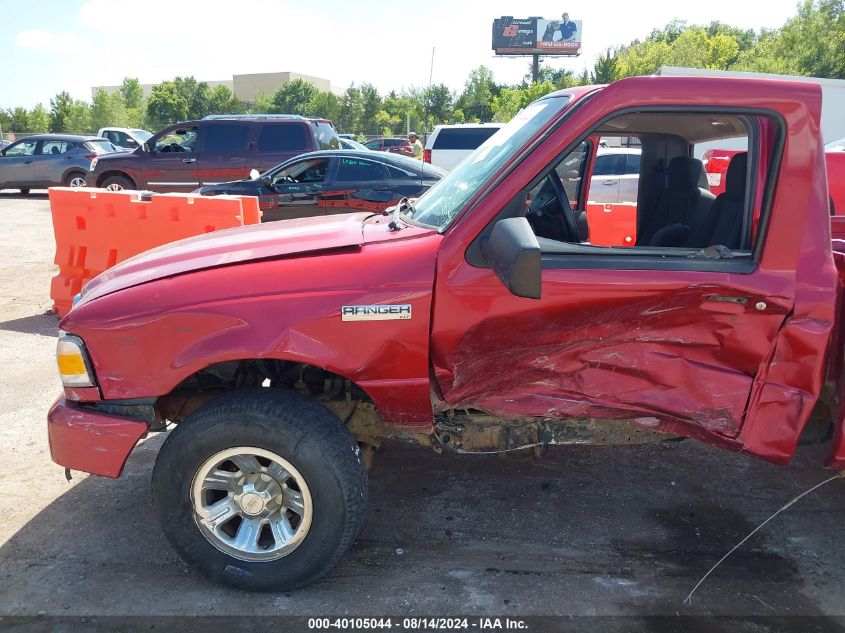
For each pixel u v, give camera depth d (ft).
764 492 12.37
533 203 11.32
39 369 18.26
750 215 9.00
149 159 48.62
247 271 8.87
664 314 8.70
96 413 9.09
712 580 9.93
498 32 266.98
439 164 58.49
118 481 12.60
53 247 37.35
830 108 51.19
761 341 8.67
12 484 12.44
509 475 12.95
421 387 8.89
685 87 8.38
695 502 12.04
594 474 13.01
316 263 8.82
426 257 8.66
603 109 8.46
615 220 17.71
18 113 204.33
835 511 11.75
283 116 49.62
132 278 9.41
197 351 8.65
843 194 23.76
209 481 9.14
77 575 9.91
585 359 9.00
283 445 8.71
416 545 10.73
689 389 8.96
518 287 7.19
